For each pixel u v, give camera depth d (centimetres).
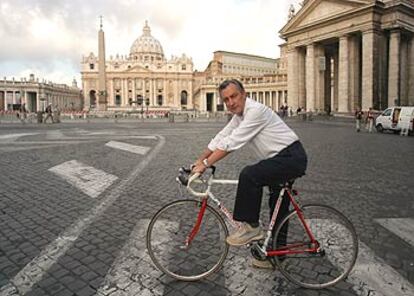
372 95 4366
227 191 757
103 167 1060
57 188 796
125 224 563
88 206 659
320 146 1602
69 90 14862
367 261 434
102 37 5666
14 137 2133
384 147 1570
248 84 10150
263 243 398
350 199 705
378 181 863
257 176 376
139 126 3588
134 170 1012
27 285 378
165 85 15150
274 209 395
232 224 403
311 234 393
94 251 463
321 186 811
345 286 380
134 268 418
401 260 438
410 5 4300
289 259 420
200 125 3828
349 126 3431
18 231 534
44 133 2491
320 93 5178
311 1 4972
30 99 11744
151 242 400
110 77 14825
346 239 392
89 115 6359
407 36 4806
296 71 5516
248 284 385
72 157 1265
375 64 4378
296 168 377
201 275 392
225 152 371
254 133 372
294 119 4938
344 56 4666
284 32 5594
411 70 4847
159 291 368
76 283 383
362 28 4419
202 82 14850
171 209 404
